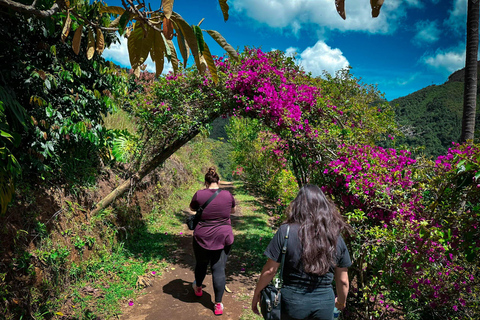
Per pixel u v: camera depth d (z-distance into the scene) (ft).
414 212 9.05
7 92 9.62
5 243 9.61
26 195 11.27
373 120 16.43
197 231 11.59
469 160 6.92
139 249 17.19
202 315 11.37
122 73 16.12
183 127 15.81
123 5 3.57
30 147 11.51
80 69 13.08
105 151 18.57
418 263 8.41
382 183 9.70
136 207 20.20
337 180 11.32
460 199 8.02
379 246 8.78
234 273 15.61
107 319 10.53
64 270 11.66
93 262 13.39
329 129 13.12
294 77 16.42
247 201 36.14
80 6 11.50
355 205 10.81
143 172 17.16
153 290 13.08
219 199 11.53
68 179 14.21
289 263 5.58
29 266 9.95
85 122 13.65
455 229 7.77
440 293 9.18
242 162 49.21
